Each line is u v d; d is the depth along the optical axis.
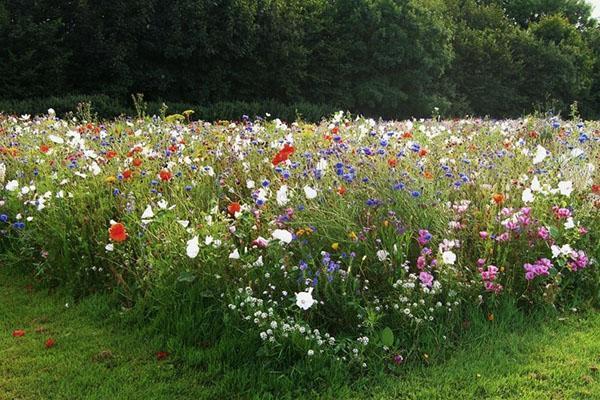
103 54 15.38
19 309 4.07
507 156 5.51
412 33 19.53
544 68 24.88
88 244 4.39
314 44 18.69
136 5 15.24
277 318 3.32
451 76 22.33
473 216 4.29
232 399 3.05
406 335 3.47
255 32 17.03
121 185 4.88
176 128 7.89
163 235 3.99
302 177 4.51
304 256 3.65
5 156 5.81
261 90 18.14
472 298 3.77
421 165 4.84
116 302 4.05
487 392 3.08
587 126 9.84
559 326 3.81
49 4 15.17
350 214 4.08
